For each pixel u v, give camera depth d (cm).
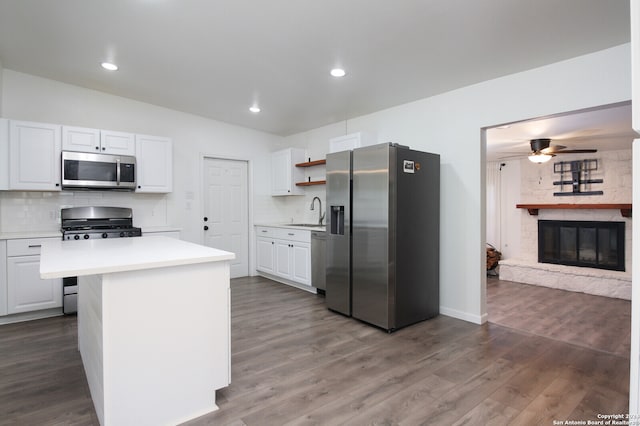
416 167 334
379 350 273
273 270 512
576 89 269
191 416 186
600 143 467
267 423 182
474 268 337
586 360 255
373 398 205
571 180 546
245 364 248
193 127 481
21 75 356
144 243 250
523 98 299
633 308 88
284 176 541
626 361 254
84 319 233
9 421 182
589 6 204
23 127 341
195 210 486
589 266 521
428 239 347
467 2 206
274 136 579
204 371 190
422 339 296
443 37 248
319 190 520
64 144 362
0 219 354
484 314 341
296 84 349
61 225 379
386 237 312
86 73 344
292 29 245
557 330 319
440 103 362
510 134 423
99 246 231
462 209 344
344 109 427
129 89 384
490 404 199
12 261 326
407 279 327
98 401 180
